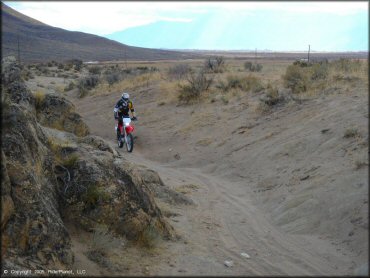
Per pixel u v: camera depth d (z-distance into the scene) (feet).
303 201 29.43
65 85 144.25
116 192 24.45
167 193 33.53
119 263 20.93
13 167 21.39
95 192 24.03
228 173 44.34
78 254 21.25
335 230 24.32
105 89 114.42
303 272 19.83
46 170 24.93
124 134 60.64
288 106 56.59
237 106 67.41
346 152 34.45
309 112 50.29
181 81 95.76
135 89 104.17
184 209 31.68
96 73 203.00
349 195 26.50
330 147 37.32
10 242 19.15
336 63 73.10
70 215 23.94
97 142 35.55
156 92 95.14
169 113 77.15
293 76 66.64
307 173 34.50
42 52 340.39
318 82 61.16
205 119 66.44
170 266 20.83
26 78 135.74
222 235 26.11
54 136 32.58
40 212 20.89
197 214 30.58
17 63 33.12
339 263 20.68
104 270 20.21
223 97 74.08
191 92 80.74
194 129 63.82
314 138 41.09
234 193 37.37
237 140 53.11
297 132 45.91
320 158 36.22
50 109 48.80
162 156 56.85
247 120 59.00
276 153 42.73
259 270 20.21
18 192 20.77
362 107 43.42
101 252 21.59
